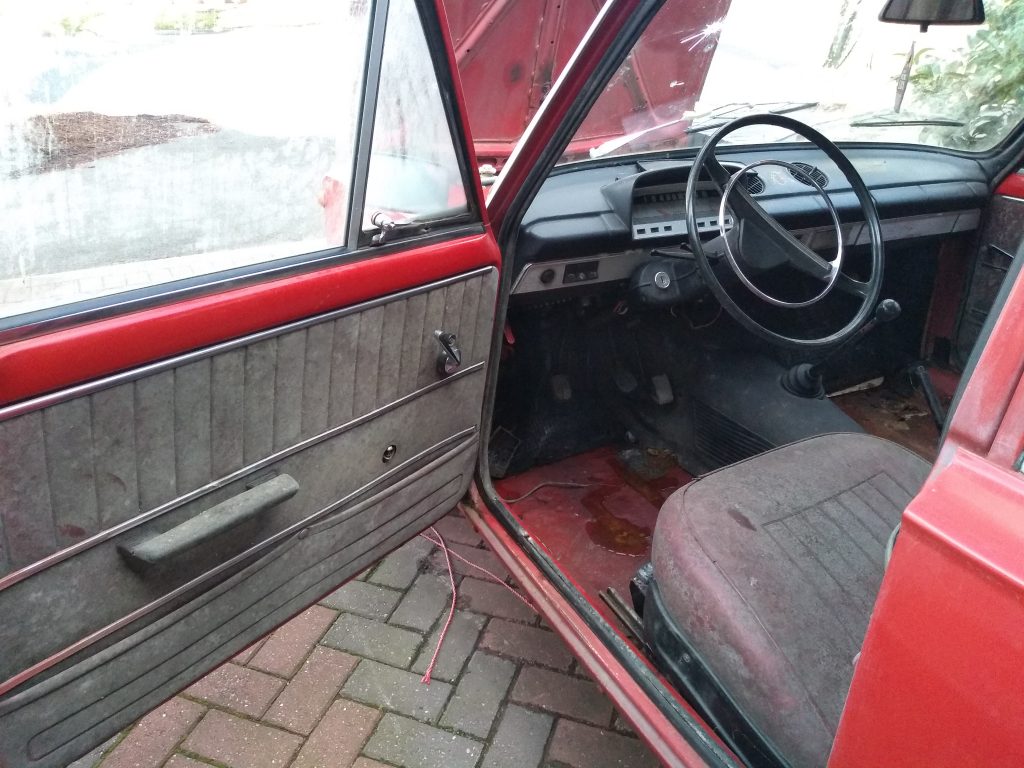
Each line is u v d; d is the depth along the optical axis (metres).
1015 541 0.74
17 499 0.96
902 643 0.85
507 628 2.19
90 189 1.01
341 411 1.39
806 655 1.28
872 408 2.87
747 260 1.98
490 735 1.89
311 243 1.27
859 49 2.47
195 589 1.25
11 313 0.93
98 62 1.00
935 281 2.91
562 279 2.15
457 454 1.80
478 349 1.71
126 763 1.77
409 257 1.41
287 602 1.47
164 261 1.09
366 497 1.55
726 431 2.53
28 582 1.01
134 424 1.06
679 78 2.42
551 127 1.58
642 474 2.58
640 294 2.20
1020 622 0.72
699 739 1.38
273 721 1.89
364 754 1.82
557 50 3.63
